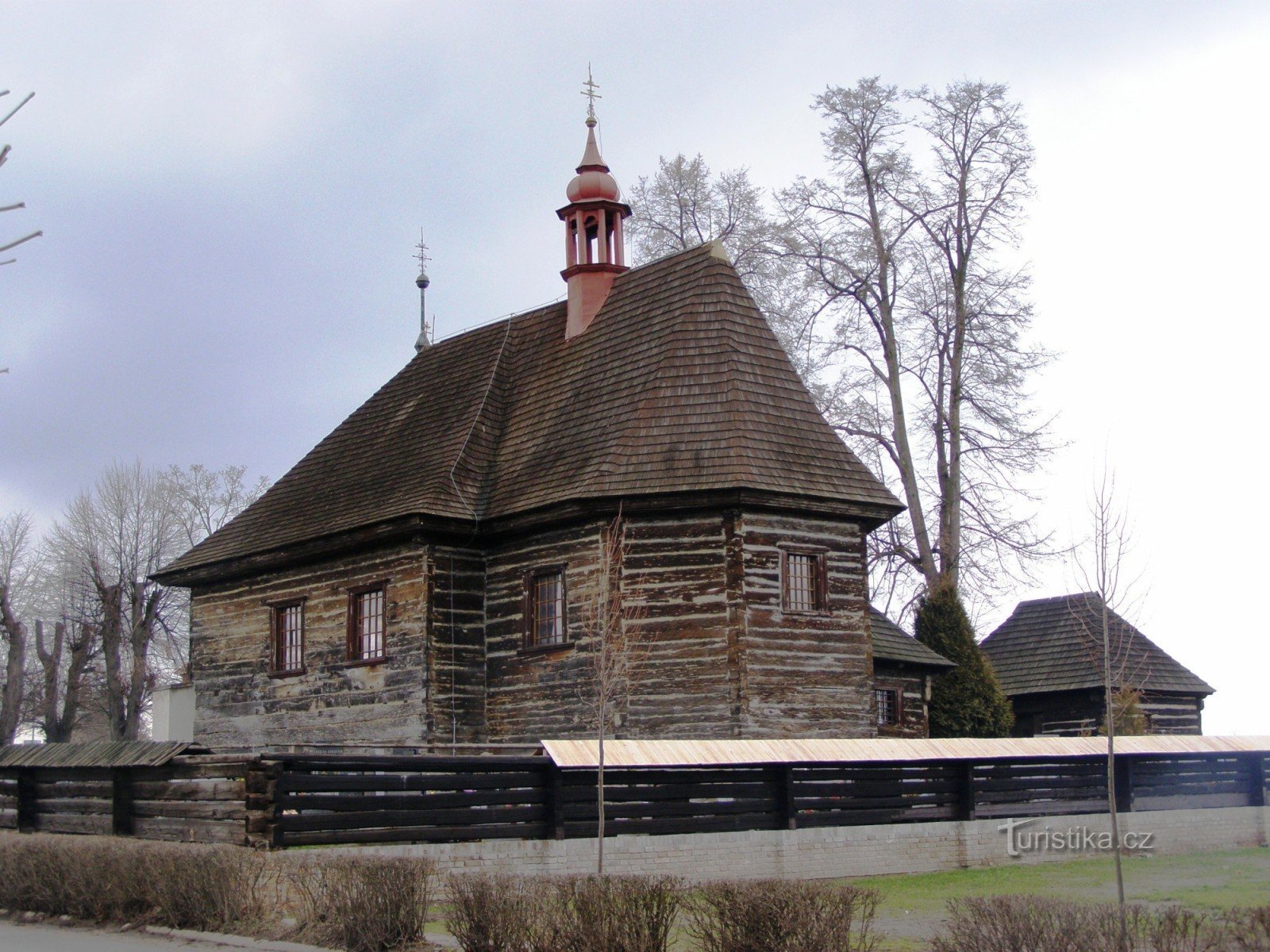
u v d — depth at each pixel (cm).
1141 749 2377
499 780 1791
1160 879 1980
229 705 3128
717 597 2414
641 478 2458
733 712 2361
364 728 2748
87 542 5434
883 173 3850
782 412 2588
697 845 1892
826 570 2511
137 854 1537
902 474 3816
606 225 3056
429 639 2622
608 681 2105
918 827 2112
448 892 1567
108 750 1886
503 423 2923
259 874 1464
